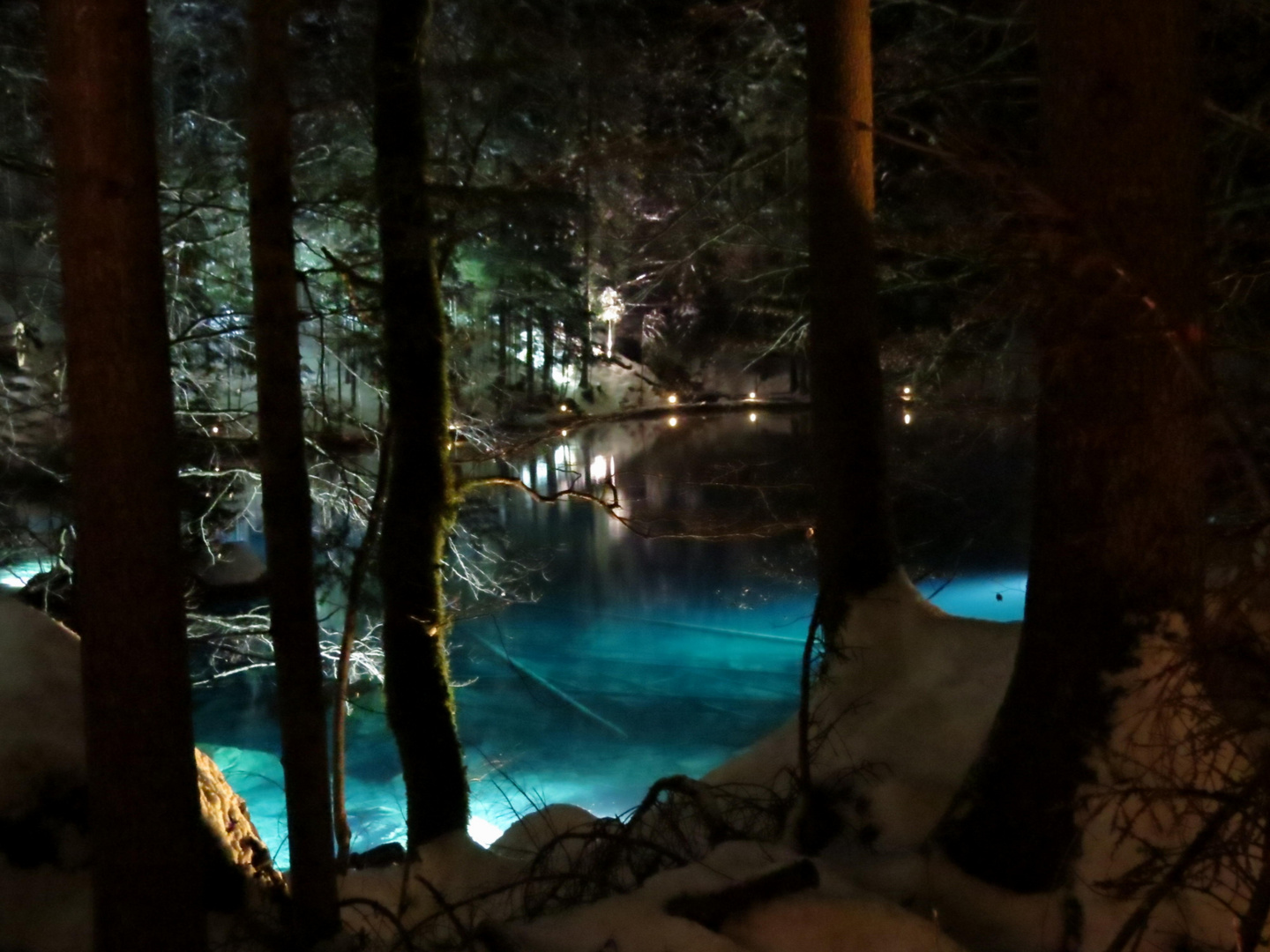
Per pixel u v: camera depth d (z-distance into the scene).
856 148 8.16
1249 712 3.73
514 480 8.96
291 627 4.98
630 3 11.62
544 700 15.73
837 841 6.27
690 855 5.89
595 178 9.73
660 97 12.33
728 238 12.90
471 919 5.22
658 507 19.03
